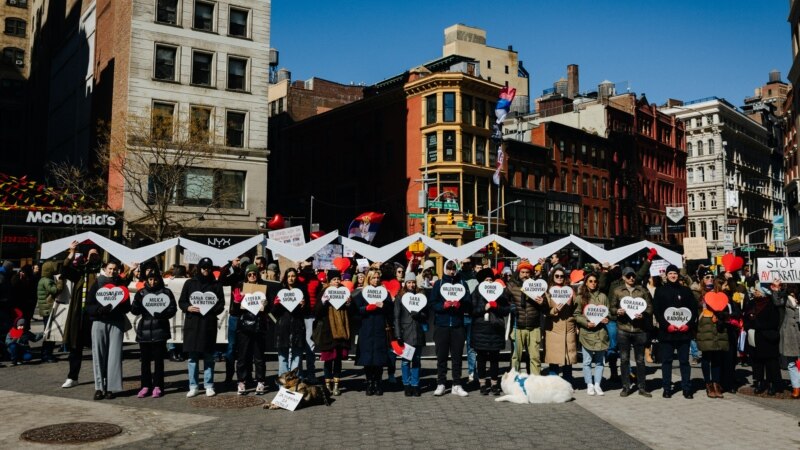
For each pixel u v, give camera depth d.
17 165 61.81
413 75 49.69
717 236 81.12
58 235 30.56
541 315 10.69
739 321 11.05
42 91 56.78
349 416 8.79
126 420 8.40
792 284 12.77
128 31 34.50
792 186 52.62
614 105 68.88
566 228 55.91
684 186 77.56
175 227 30.62
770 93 114.56
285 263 20.31
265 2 38.59
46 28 57.22
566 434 7.77
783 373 13.80
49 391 10.43
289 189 62.22
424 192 35.91
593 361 10.65
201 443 7.33
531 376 9.96
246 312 10.34
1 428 7.90
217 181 35.03
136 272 13.91
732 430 8.07
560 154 56.53
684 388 10.28
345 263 11.99
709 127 82.69
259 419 8.59
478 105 47.97
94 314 9.83
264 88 37.97
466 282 11.56
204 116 35.72
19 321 13.48
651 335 12.07
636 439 7.56
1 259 29.16
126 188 32.12
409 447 7.18
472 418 8.66
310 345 11.07
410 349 10.18
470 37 78.75
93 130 41.03
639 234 66.12
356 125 54.22
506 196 49.88
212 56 36.47
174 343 14.22
